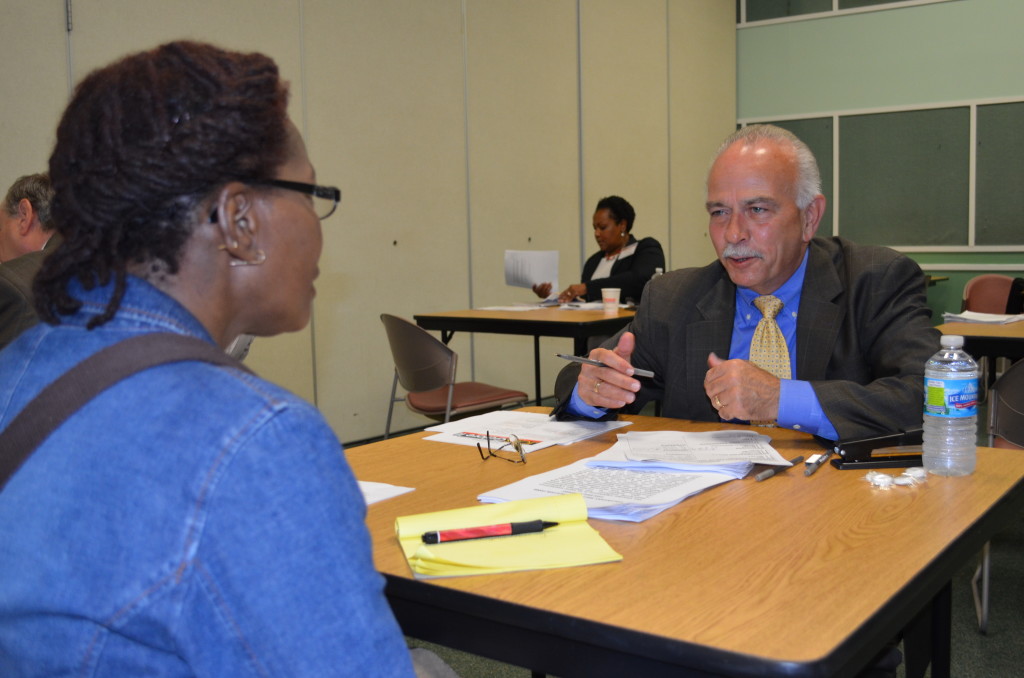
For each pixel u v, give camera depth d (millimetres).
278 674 495
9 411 558
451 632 851
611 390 1555
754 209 1611
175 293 595
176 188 565
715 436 1424
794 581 823
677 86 7207
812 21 7531
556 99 5984
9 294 1704
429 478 1273
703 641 692
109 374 535
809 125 7637
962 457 1192
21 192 2086
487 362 5586
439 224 5133
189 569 491
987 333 2947
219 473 495
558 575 855
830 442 1392
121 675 511
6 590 526
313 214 662
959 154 6996
